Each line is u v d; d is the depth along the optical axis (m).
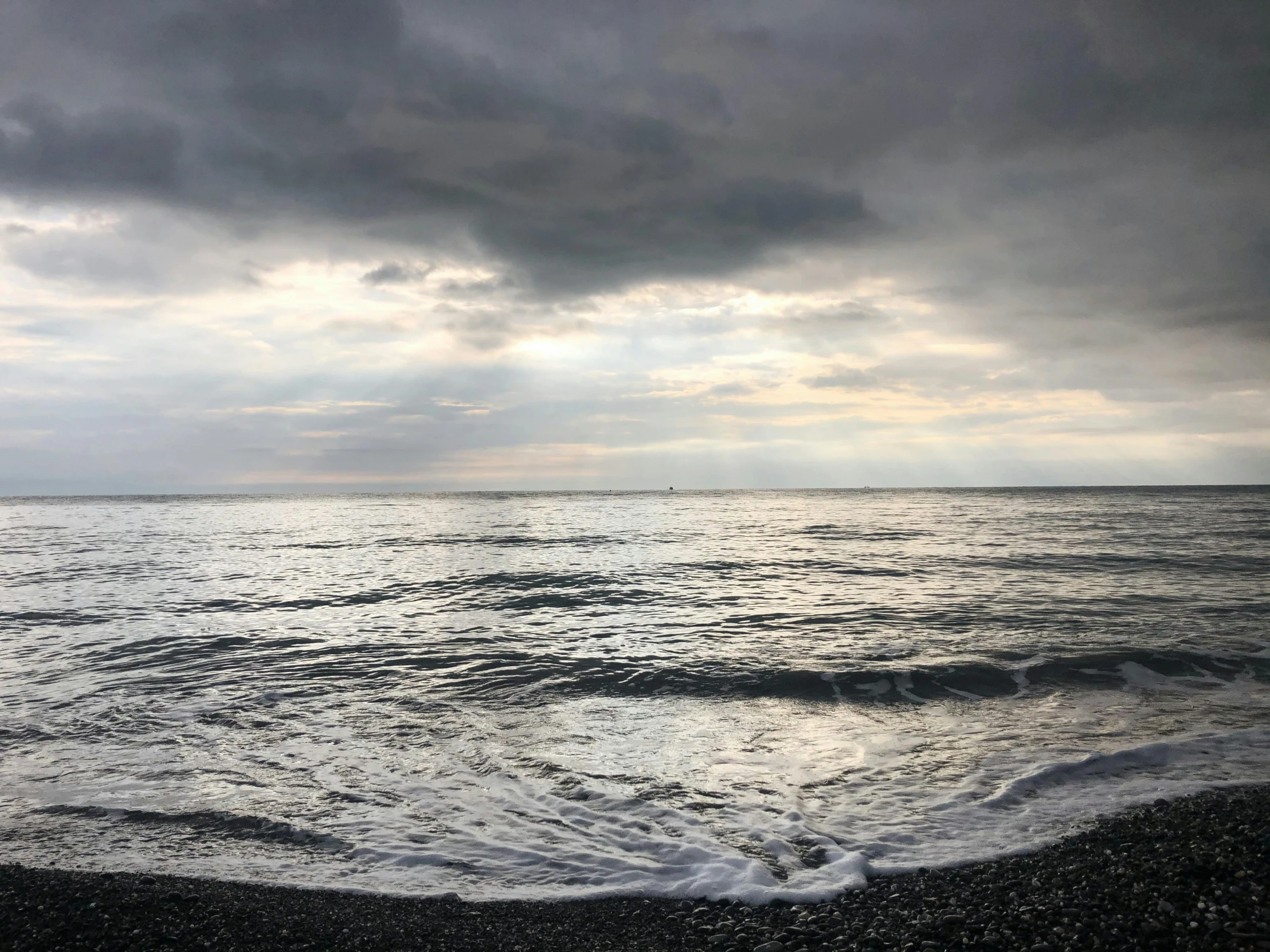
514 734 10.05
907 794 7.89
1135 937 4.91
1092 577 24.16
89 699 11.59
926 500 108.50
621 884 6.09
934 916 5.39
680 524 57.41
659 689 12.30
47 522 63.06
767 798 7.84
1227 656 13.54
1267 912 5.07
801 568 28.12
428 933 5.36
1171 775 8.20
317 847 6.80
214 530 52.28
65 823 7.26
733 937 5.24
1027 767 8.56
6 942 5.12
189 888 5.98
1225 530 43.19
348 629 17.20
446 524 59.81
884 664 13.38
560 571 27.86
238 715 10.80
